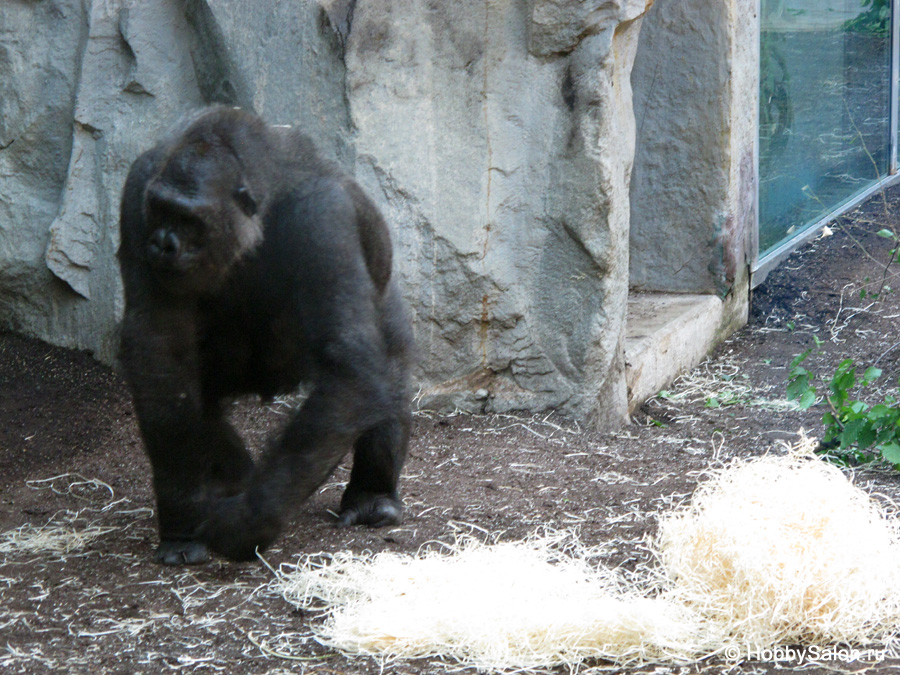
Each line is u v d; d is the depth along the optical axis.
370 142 8.32
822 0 13.44
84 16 9.07
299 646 4.53
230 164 4.89
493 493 6.80
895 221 14.09
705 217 11.17
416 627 4.48
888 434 7.36
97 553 5.58
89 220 8.98
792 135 12.96
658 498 6.67
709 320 10.98
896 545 5.25
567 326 8.65
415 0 8.38
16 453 7.29
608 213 8.42
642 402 9.52
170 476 5.31
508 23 8.45
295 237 5.02
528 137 8.59
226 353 5.53
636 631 4.48
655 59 11.02
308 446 4.89
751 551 4.75
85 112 8.98
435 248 8.47
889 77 15.97
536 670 4.33
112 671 4.29
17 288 9.29
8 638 4.56
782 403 9.48
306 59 8.39
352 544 5.75
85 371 8.80
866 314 11.62
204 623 4.73
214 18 8.55
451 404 8.72
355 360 4.97
